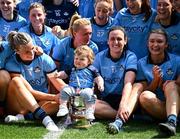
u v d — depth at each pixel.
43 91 5.00
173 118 4.25
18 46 4.75
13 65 4.86
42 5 5.91
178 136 4.16
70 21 5.79
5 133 4.19
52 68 4.94
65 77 4.97
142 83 4.87
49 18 6.36
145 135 4.18
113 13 6.42
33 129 4.34
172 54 4.97
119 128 4.32
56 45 5.36
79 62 4.70
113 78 4.95
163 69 4.88
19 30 5.48
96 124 4.59
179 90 4.58
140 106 4.72
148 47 4.98
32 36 5.44
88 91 4.48
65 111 4.45
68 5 6.37
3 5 5.74
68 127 4.45
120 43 4.88
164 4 5.14
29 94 4.63
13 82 4.67
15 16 5.88
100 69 5.00
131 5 5.41
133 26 5.48
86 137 4.09
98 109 4.76
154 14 5.46
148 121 4.76
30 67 4.89
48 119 4.46
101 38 5.57
